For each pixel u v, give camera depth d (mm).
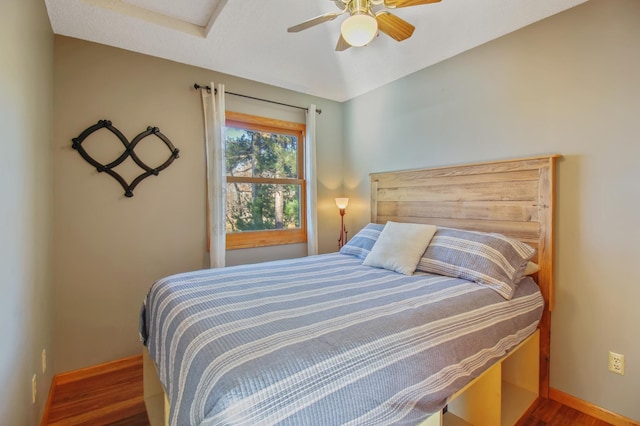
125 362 2381
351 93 3373
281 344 988
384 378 1004
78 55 2215
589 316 1817
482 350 1381
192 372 963
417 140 2814
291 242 3309
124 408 1886
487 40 2262
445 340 1234
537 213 1979
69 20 1995
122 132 2371
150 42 2285
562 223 1917
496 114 2240
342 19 2016
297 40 2279
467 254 1872
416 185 2771
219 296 1484
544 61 1994
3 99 1135
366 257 2348
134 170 2420
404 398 1041
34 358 1578
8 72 1188
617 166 1716
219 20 2021
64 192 2166
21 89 1366
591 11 1795
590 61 1804
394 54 2484
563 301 1912
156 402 1810
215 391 815
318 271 2053
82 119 2225
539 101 2018
